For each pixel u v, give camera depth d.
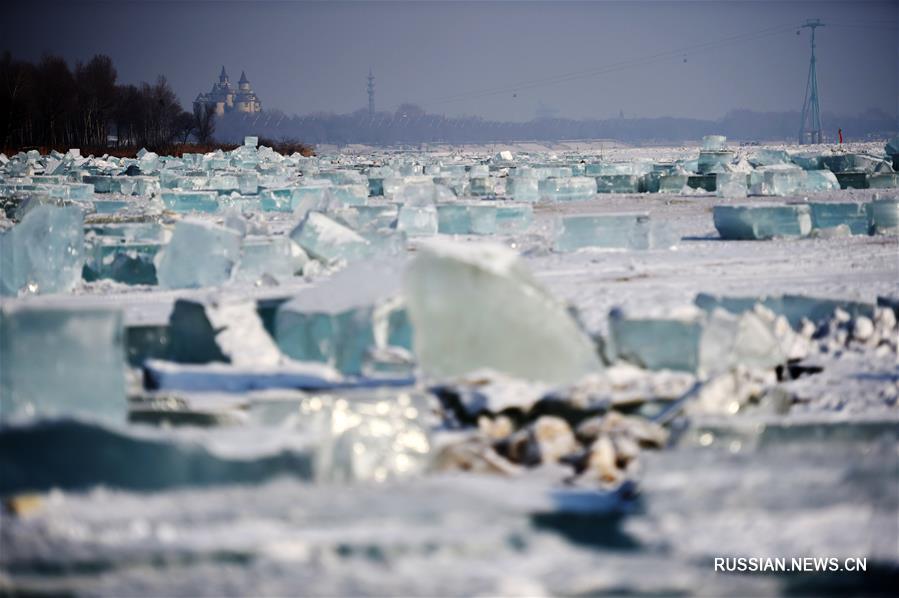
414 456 23.75
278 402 24.88
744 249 64.44
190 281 53.91
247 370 28.33
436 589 15.95
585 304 43.38
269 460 20.67
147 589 16.08
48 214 53.00
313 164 178.62
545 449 24.61
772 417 23.80
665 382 27.77
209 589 16.05
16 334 24.12
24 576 16.53
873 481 19.98
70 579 16.50
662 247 65.25
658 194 113.69
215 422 24.84
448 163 185.25
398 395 25.06
